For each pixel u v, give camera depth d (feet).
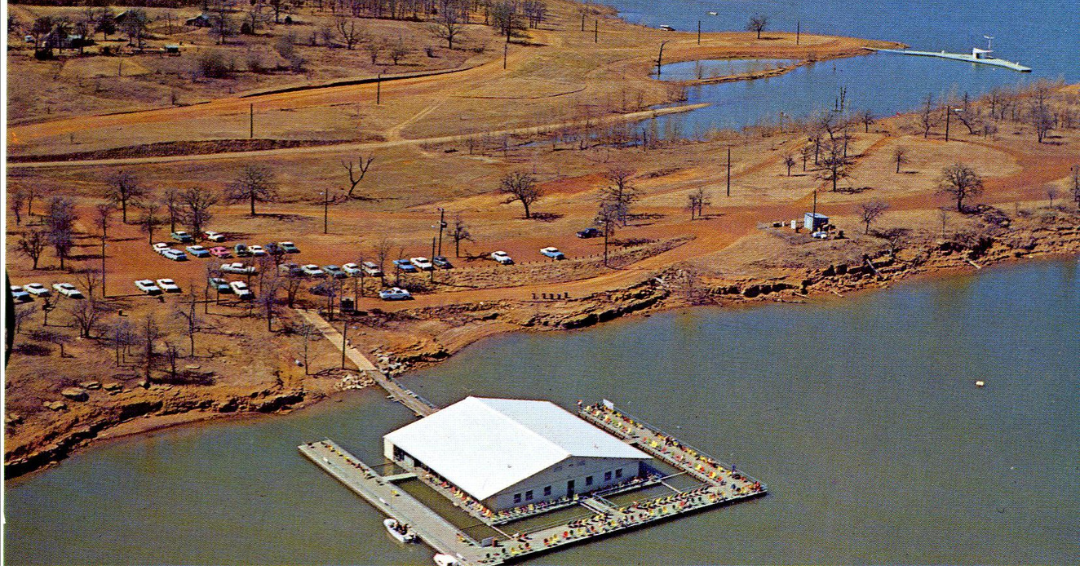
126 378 593.01
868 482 528.22
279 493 507.71
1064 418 600.39
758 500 508.94
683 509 494.59
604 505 499.51
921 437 574.97
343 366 633.20
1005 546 478.59
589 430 542.16
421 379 630.74
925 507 507.71
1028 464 549.13
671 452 548.31
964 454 557.74
